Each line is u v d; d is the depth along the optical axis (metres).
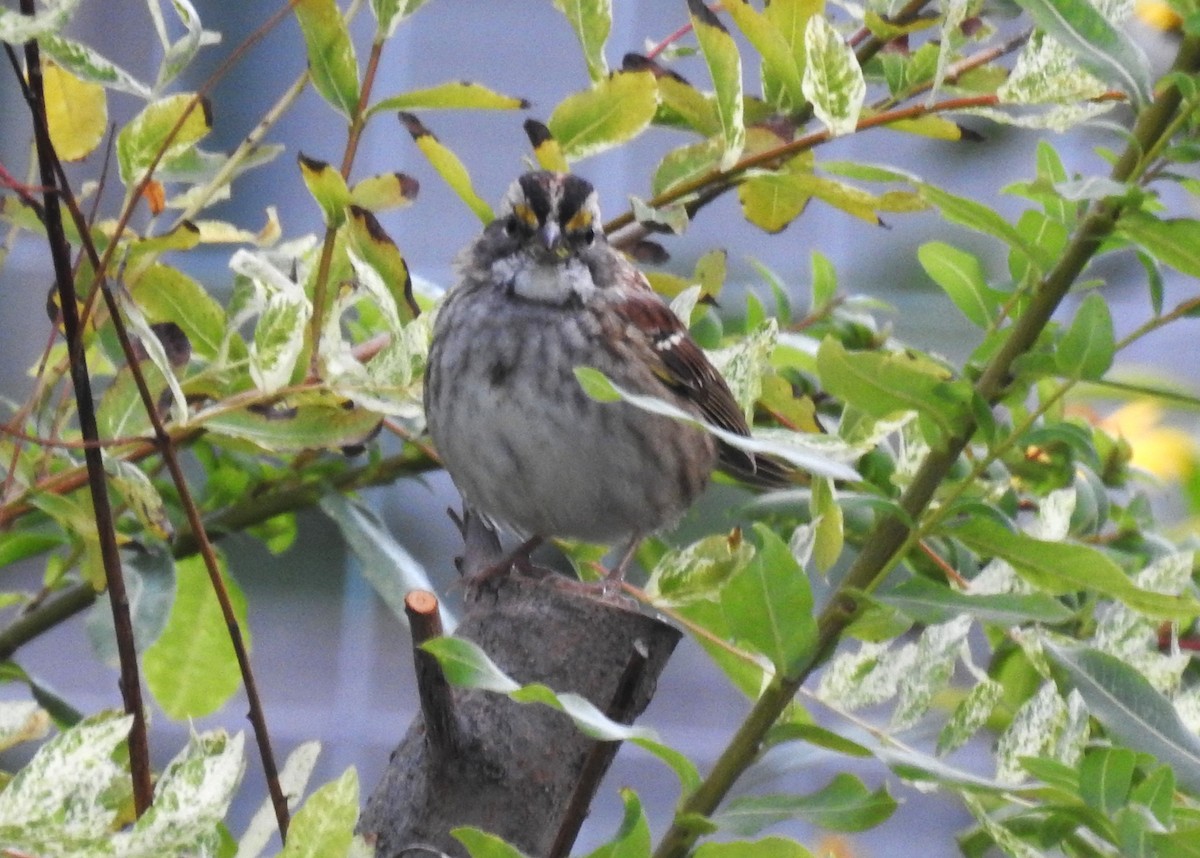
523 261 8.38
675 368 8.67
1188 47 5.45
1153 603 4.93
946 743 5.30
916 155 12.31
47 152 4.98
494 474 8.29
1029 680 6.96
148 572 6.43
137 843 4.06
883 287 13.44
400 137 14.21
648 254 7.94
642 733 4.47
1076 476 7.34
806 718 5.79
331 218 5.87
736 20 6.32
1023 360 5.19
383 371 5.71
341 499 7.22
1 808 4.00
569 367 8.26
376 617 13.77
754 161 6.73
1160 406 8.27
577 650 5.52
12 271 12.20
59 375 6.19
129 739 4.85
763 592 4.89
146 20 13.38
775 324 6.43
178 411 5.62
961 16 6.18
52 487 6.05
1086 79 5.82
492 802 5.28
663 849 5.00
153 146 5.98
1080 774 4.72
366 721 13.70
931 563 7.23
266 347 5.56
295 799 4.81
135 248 5.91
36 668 13.67
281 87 14.03
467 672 4.26
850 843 10.66
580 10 6.80
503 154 14.48
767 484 9.59
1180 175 5.24
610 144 6.63
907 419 6.08
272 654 13.70
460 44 14.51
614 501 8.49
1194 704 5.65
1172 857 4.44
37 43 5.16
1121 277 10.33
